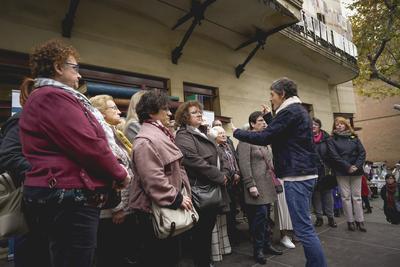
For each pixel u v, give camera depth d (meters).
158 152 1.89
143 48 4.80
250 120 3.53
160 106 2.08
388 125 18.36
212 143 2.73
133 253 2.19
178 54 5.20
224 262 3.18
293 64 8.70
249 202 3.22
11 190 1.53
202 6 4.64
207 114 4.70
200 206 2.33
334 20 10.58
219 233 3.35
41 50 1.40
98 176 1.29
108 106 2.39
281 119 2.43
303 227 2.31
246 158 3.29
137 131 2.48
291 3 5.59
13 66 3.48
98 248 2.17
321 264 2.21
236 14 5.34
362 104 19.58
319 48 7.94
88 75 4.12
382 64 10.73
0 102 3.35
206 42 5.97
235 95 6.42
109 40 4.35
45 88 1.27
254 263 3.11
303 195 2.36
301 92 8.90
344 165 4.18
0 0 3.40
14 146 1.56
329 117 10.05
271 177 3.33
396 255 3.12
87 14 4.14
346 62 9.25
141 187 1.90
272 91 2.65
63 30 3.86
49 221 1.21
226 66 6.36
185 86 5.54
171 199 1.80
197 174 2.46
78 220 1.22
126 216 2.17
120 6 4.57
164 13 4.93
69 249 1.21
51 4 3.82
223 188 3.10
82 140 1.20
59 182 1.18
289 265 3.01
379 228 4.34
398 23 8.02
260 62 7.34
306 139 2.43
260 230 3.18
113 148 1.85
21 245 1.74
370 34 8.81
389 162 18.12
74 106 1.25
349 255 3.22
